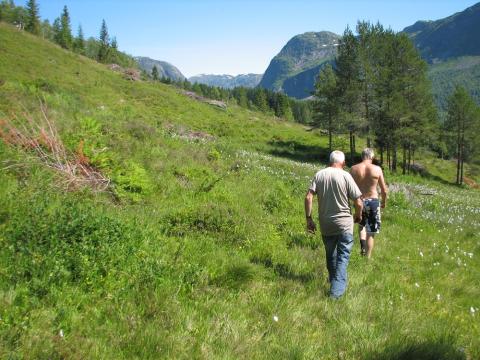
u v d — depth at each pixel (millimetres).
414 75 48750
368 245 8070
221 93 158125
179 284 4801
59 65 59688
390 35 48188
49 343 3250
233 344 3818
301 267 6617
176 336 3768
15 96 14117
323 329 4594
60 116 13203
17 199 5871
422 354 4191
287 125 79875
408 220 13211
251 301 4918
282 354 3814
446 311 5832
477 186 69688
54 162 8352
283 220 9430
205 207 7898
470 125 62875
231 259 6145
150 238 6047
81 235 5105
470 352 4578
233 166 15000
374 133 46906
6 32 66125
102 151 9633
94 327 3725
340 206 5719
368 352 4078
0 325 3340
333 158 6031
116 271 4684
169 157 12938
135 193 8594
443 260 8844
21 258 4363
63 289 4137
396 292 6219
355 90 45031
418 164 66688
